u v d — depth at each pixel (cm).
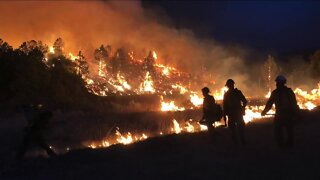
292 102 1097
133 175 927
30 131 1373
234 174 867
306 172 843
